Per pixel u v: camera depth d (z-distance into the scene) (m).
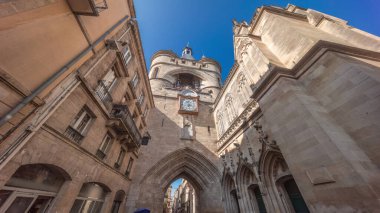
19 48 3.61
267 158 10.02
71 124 6.17
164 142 19.89
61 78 5.12
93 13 5.36
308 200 5.45
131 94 12.66
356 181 4.36
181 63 35.59
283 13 12.68
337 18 11.55
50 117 4.90
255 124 11.34
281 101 7.56
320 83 6.84
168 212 60.28
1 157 3.45
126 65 10.99
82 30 5.91
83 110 6.91
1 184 3.53
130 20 10.90
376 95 4.89
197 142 20.94
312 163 5.55
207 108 26.05
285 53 9.88
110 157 9.67
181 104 24.61
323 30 10.71
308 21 12.35
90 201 8.41
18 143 3.79
